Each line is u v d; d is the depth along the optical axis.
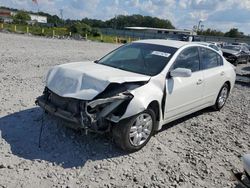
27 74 9.70
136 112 4.46
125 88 4.54
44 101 4.74
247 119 7.28
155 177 4.18
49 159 4.31
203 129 6.23
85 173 4.07
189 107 6.05
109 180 3.98
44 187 3.67
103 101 4.25
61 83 4.58
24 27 52.66
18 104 6.38
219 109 7.63
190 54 6.05
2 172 3.87
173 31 89.25
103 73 4.66
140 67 5.32
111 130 4.58
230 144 5.61
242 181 4.11
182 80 5.60
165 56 5.54
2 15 95.00
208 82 6.48
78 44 30.06
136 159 4.59
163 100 5.16
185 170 4.47
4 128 5.12
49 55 15.91
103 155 4.57
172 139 5.51
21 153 4.38
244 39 80.12
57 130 5.21
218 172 4.52
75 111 4.29
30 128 5.21
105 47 29.86
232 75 7.62
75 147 4.70
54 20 107.12
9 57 13.23
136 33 86.62
